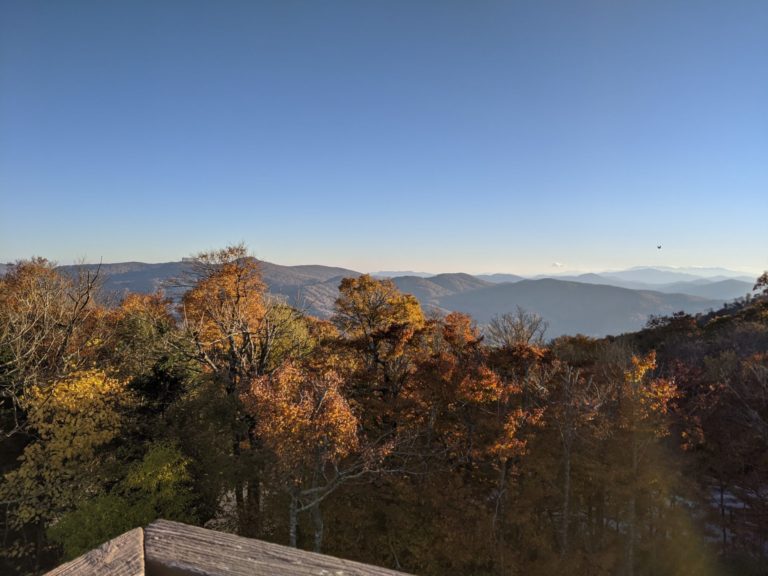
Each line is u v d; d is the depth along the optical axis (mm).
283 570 1674
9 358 24641
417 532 22266
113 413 22203
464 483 24141
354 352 28656
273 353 30266
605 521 29797
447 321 34812
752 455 26375
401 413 24000
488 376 22062
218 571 1631
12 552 20953
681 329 61781
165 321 33469
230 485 23078
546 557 21453
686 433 26453
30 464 20375
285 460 16984
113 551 1715
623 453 22984
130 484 20422
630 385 23531
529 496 22281
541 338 32812
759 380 27219
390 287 35156
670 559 25594
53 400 21203
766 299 67188
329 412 17094
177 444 23016
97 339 30453
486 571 21750
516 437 22094
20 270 36000
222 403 24078
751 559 26734
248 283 33156
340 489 22984
